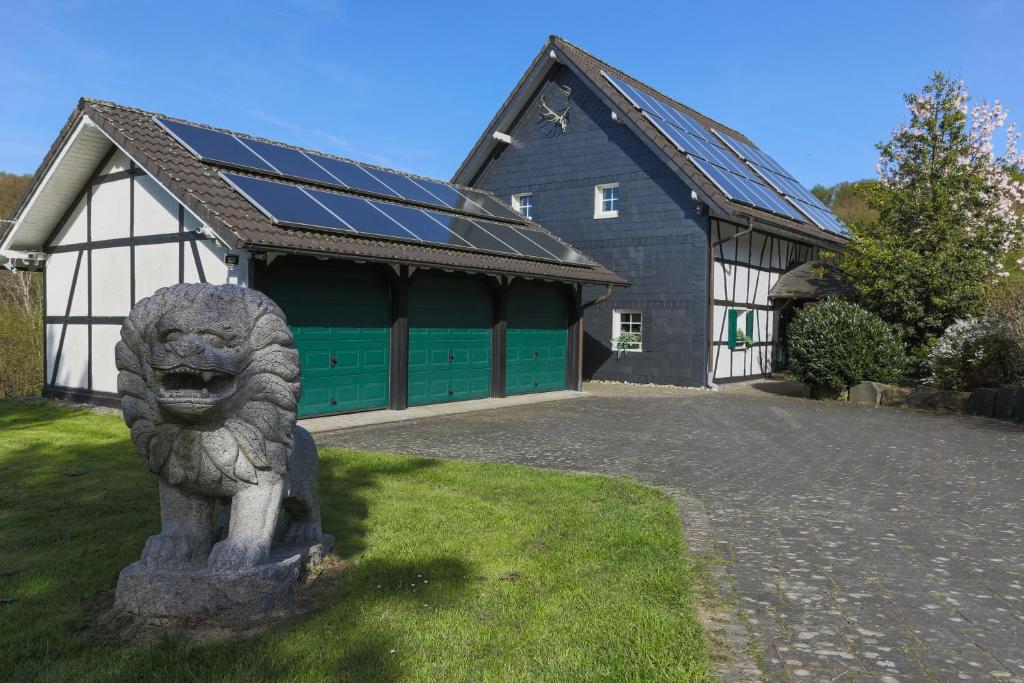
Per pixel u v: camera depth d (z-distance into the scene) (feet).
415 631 10.53
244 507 11.19
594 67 60.59
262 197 31.94
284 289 31.50
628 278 57.62
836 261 56.39
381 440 28.53
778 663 10.01
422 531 15.60
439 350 40.27
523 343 46.24
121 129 32.37
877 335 45.09
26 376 49.14
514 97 61.72
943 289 47.57
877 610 11.98
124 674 9.24
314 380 33.22
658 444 28.60
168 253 33.12
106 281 36.70
